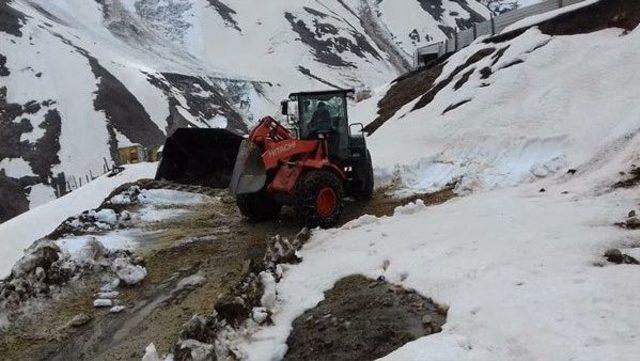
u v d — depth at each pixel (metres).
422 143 13.72
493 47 16.78
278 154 8.03
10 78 67.81
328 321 4.73
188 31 111.69
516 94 12.86
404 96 20.48
